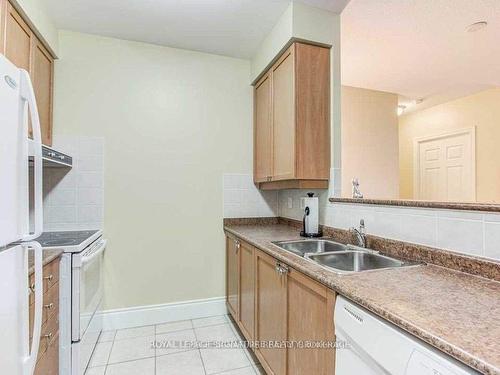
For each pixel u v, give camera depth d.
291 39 1.94
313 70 2.00
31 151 1.48
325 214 2.07
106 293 2.35
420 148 4.90
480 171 4.01
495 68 3.12
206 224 2.64
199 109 2.63
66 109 2.26
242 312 2.16
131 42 2.43
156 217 2.49
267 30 2.27
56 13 2.03
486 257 1.07
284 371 1.44
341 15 2.13
